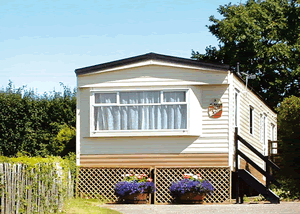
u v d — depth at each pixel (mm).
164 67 18516
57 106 25531
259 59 34156
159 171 18438
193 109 18297
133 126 18547
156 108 18500
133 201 17812
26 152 23781
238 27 33438
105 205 16797
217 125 18375
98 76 18859
